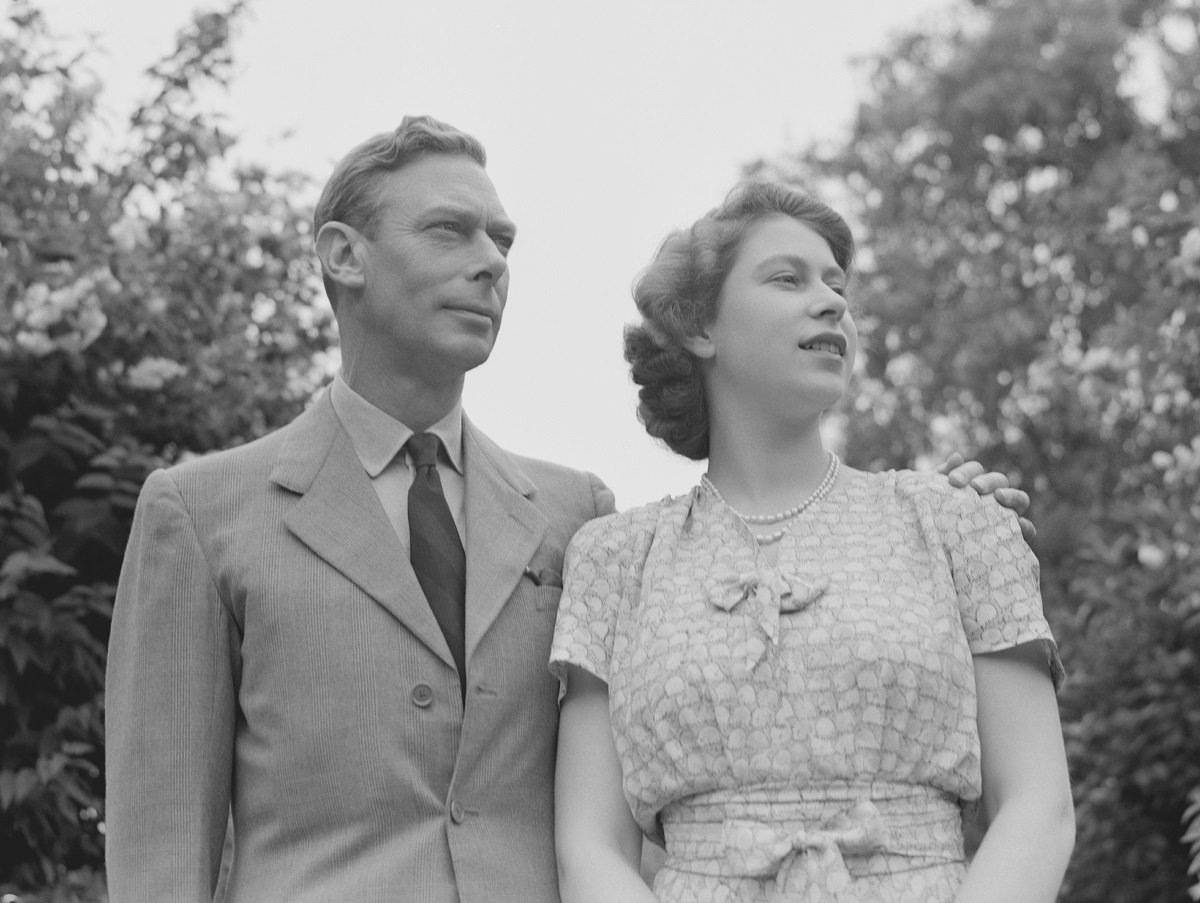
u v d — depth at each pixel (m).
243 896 2.82
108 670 2.99
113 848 2.87
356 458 3.04
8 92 5.80
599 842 2.77
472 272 2.99
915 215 17.28
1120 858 7.14
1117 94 17.03
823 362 2.89
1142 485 8.12
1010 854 2.59
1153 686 6.98
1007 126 17.22
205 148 6.03
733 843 2.62
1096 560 7.86
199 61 6.08
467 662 2.89
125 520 5.21
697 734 2.69
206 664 2.90
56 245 5.51
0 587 4.90
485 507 3.05
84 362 5.34
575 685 2.90
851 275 3.09
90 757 5.15
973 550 2.76
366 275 3.02
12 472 5.15
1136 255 13.58
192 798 2.86
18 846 5.01
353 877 2.77
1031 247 16.08
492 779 2.86
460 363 3.01
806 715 2.65
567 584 2.94
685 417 3.09
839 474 2.97
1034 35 17.27
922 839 2.63
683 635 2.75
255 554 2.93
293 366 6.07
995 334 15.30
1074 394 11.21
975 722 2.69
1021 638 2.71
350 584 2.91
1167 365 7.15
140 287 5.55
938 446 15.75
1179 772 6.96
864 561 2.77
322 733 2.83
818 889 2.56
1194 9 16.36
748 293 2.94
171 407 5.59
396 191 3.02
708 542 2.89
